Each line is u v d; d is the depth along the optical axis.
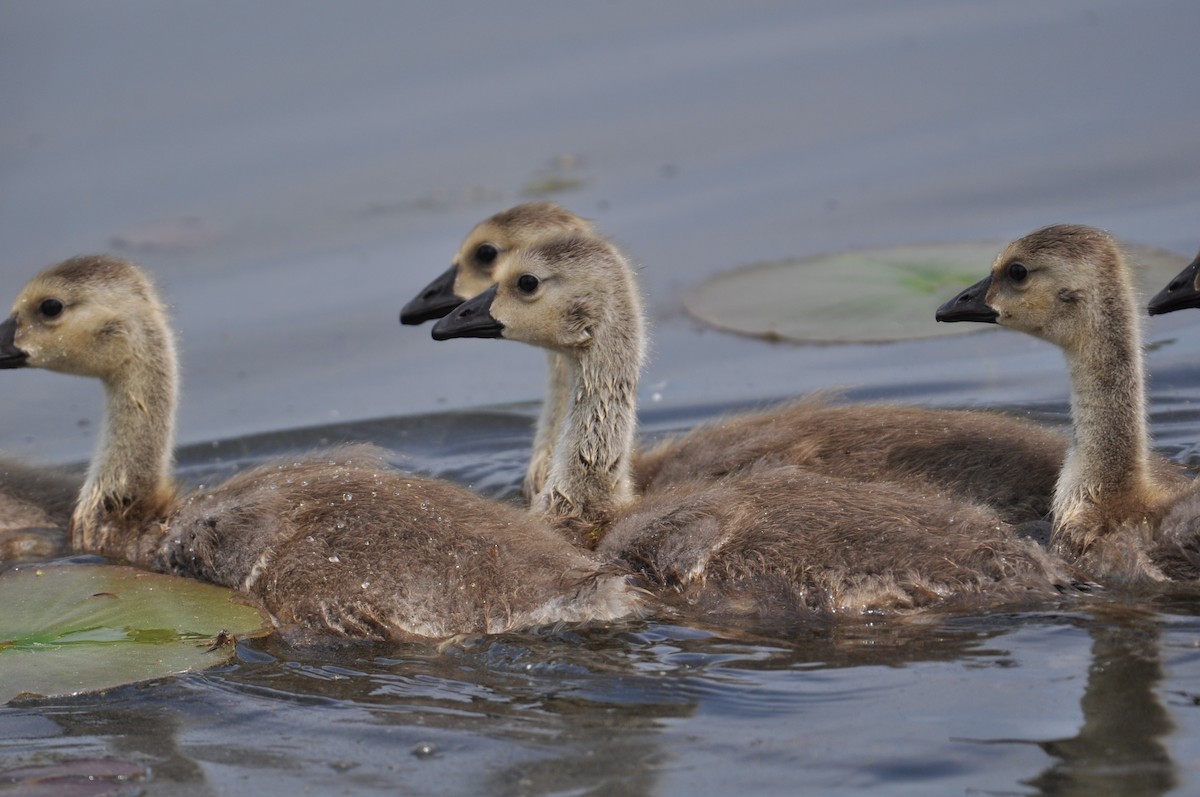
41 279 16.84
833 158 25.77
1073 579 13.68
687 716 11.33
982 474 15.55
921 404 18.17
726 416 18.19
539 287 16.12
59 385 21.94
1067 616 12.73
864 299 20.72
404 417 20.16
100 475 16.75
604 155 26.48
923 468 15.68
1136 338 14.87
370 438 19.52
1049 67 28.38
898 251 22.09
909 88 28.12
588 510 16.03
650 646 12.70
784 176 25.36
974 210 23.41
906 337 19.59
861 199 24.23
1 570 15.54
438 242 24.02
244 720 11.67
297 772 10.77
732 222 23.94
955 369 20.09
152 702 12.02
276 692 12.18
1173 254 20.67
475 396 20.81
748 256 22.70
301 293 23.06
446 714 11.63
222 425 19.94
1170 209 22.67
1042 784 10.05
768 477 14.72
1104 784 9.98
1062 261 15.05
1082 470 14.91
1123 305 14.84
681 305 21.86
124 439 16.72
